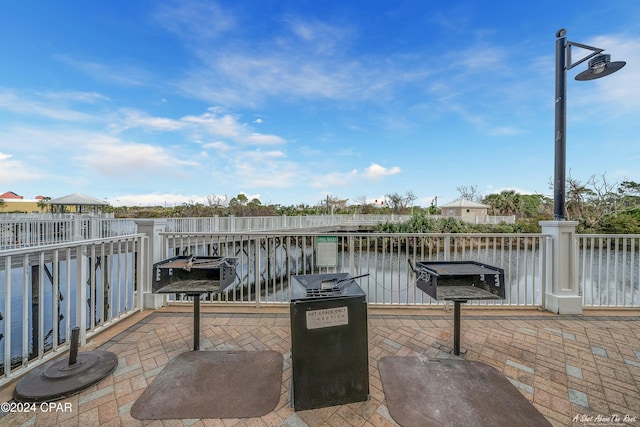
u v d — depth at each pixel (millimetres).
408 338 2654
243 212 26000
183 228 11641
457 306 2334
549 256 3391
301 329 1635
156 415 1604
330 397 1675
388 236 3430
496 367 2150
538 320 3080
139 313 3246
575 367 2152
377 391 1845
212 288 2348
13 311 8109
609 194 19812
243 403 1716
